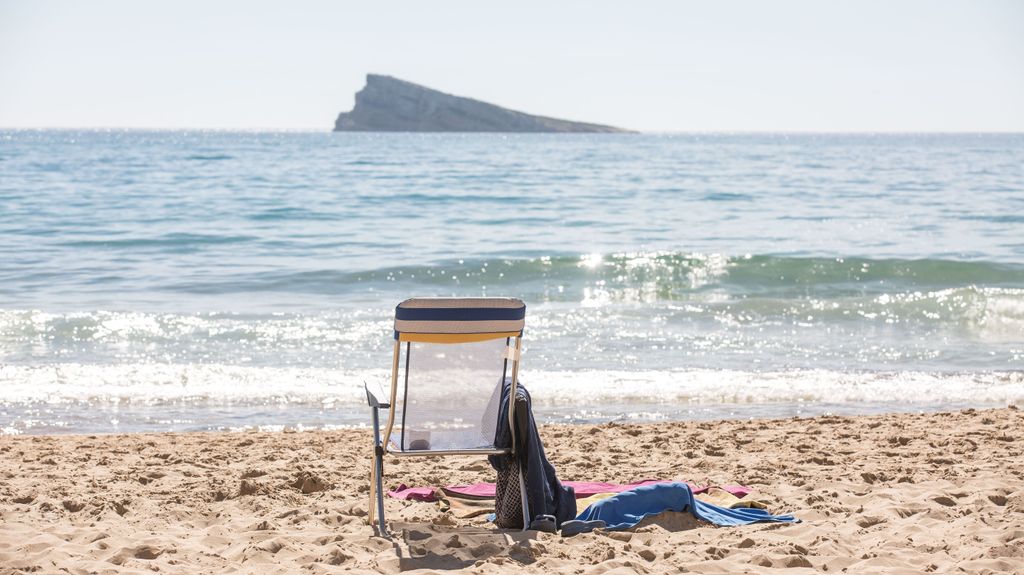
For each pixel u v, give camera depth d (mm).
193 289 15969
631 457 6488
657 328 13078
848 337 12680
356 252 20641
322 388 9719
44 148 91125
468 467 6156
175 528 4570
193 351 11367
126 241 21578
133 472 5828
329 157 73188
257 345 11711
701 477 5797
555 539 4336
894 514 4785
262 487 5328
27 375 10078
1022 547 4035
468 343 4465
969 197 36562
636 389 9781
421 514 4922
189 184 40719
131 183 40875
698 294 16500
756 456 6484
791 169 59219
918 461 6180
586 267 18266
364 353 11344
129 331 12258
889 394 9742
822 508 4941
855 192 39219
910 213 30344
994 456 6230
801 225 27047
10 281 16438
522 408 4484
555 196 36062
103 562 3918
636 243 22984
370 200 33344
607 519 4645
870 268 18203
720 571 3873
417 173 51281
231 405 9086
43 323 12438
